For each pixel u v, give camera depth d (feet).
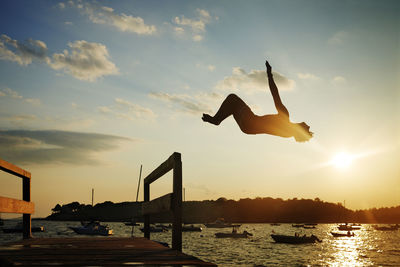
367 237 360.89
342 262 164.14
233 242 266.77
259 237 330.75
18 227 293.84
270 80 10.68
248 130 10.96
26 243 21.02
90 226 219.82
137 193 79.71
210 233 382.83
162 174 20.59
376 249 228.43
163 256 13.85
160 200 18.61
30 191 25.11
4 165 18.89
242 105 11.36
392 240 315.58
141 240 23.24
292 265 149.89
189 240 284.00
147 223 25.54
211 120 11.79
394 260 172.76
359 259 175.73
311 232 474.49
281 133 10.86
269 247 229.25
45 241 22.33
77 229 217.15
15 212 20.11
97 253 15.11
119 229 437.99
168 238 283.59
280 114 10.63
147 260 12.62
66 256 14.08
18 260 12.83
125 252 15.40
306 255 187.32
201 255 180.65
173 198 15.97
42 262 12.21
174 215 15.89
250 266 143.54
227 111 11.75
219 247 226.38
